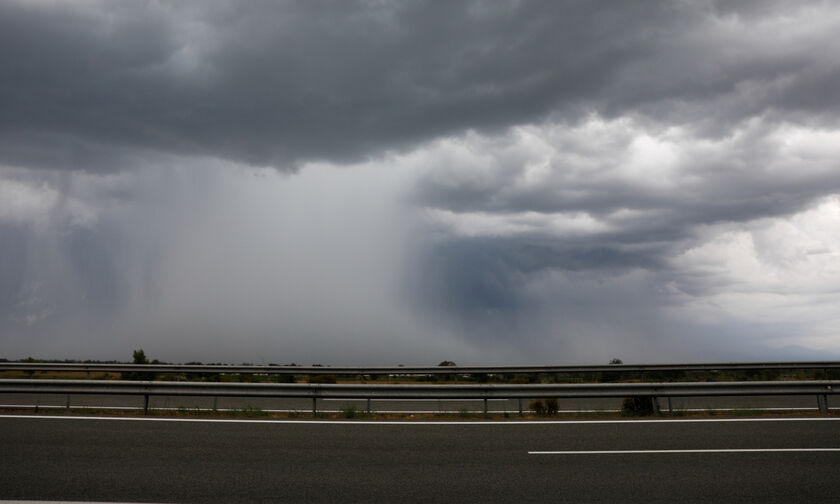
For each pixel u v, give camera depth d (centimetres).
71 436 1048
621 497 677
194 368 2336
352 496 681
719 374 2372
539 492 698
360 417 1337
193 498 671
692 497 677
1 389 1368
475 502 660
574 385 1336
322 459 875
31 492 690
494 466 831
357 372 2353
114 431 1104
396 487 720
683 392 1325
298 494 689
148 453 909
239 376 2466
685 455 901
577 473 789
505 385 1340
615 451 934
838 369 2277
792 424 1184
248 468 815
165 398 1919
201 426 1173
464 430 1140
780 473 786
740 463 846
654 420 1253
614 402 1747
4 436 1046
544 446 976
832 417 1271
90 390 1372
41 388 1372
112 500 662
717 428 1142
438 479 758
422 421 1262
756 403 1666
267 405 1719
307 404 1756
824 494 686
